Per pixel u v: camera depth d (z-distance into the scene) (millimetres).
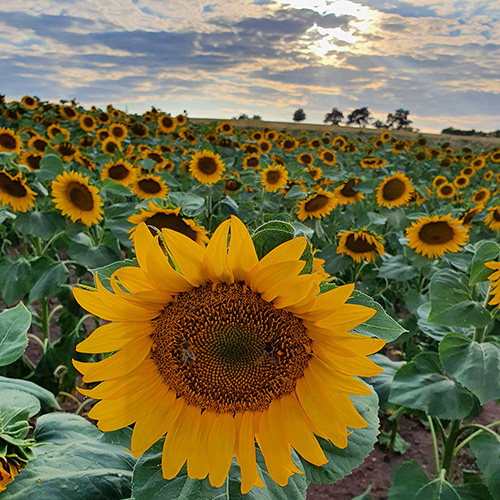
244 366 1620
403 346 6781
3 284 5051
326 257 6203
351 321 1459
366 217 6641
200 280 1580
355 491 4547
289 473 1574
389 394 3672
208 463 1605
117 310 1552
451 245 5582
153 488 1642
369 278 6449
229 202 7938
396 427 4918
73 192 5082
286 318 1598
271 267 1425
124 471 1996
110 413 1620
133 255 4871
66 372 5320
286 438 1608
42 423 2318
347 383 1535
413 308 5562
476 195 10984
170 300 1617
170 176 7430
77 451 2061
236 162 14555
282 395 1630
